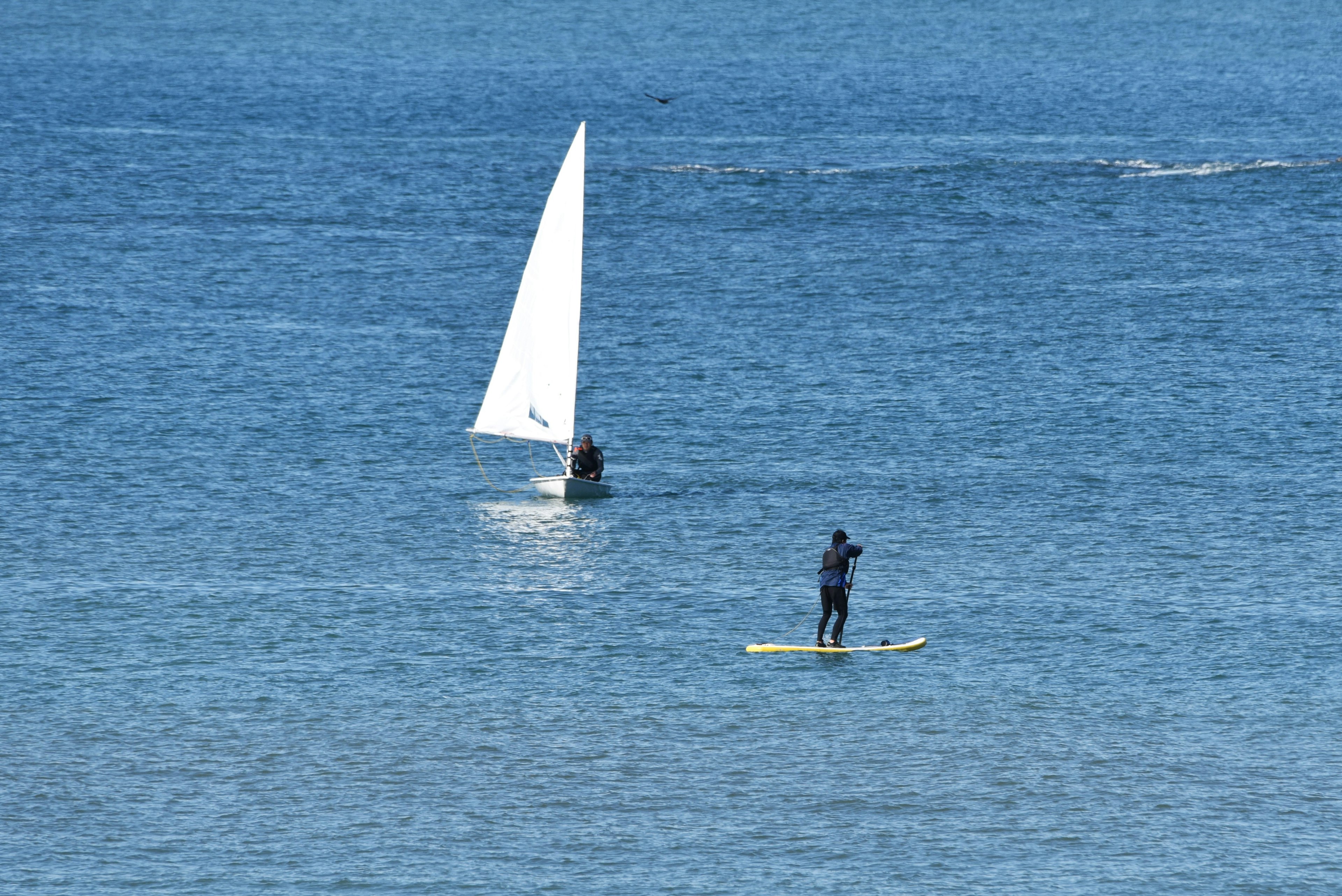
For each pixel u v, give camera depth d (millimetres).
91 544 188625
